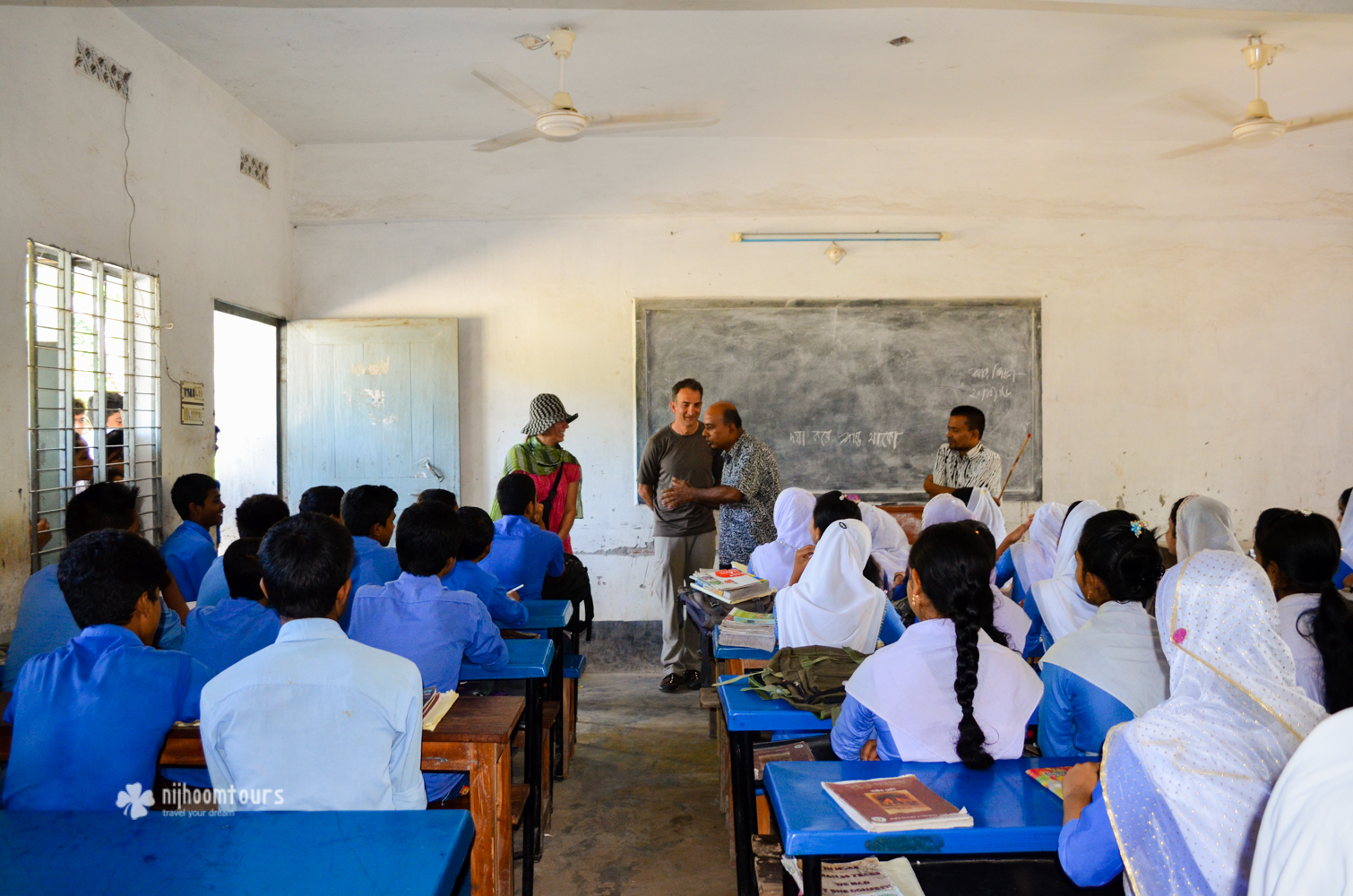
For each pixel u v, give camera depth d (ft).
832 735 5.61
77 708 4.92
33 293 9.09
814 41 11.57
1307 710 3.42
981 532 7.07
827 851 4.28
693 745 11.30
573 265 15.88
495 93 13.25
